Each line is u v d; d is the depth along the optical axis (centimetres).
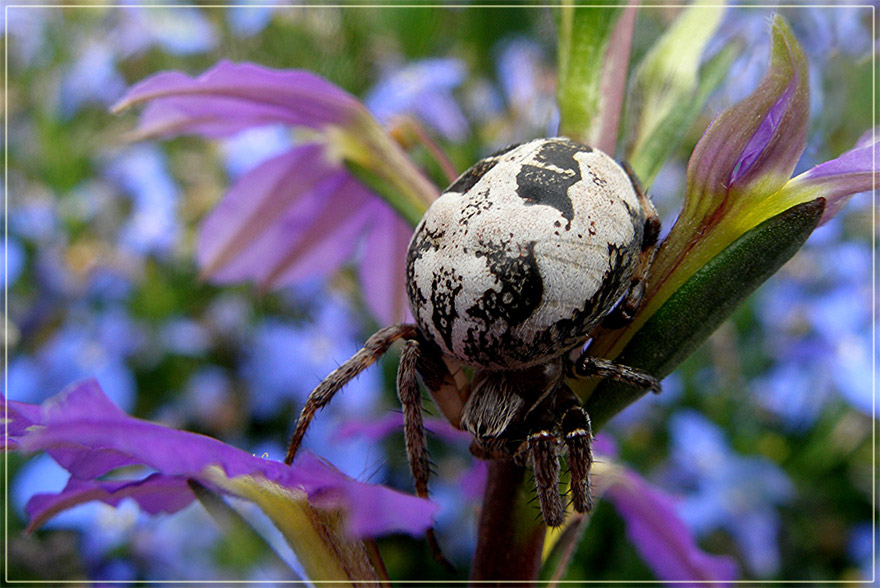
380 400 19
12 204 22
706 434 18
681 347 8
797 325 19
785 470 19
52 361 20
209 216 11
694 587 11
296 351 20
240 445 19
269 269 11
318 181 11
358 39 19
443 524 18
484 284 8
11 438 8
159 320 21
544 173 8
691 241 8
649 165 9
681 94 9
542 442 8
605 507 17
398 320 11
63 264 21
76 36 23
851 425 19
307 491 8
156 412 20
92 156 23
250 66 9
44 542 16
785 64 8
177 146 23
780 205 8
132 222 22
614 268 8
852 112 18
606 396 8
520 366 8
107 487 8
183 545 15
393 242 11
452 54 21
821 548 18
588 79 8
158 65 23
